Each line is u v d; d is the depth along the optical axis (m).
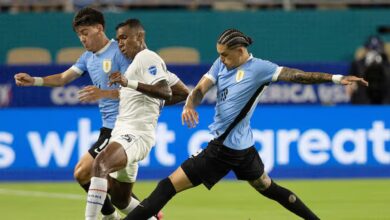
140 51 32.00
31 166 57.78
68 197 49.94
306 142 59.41
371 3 78.62
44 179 57.78
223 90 31.23
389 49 73.44
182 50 71.75
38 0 76.12
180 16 73.06
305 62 71.06
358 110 60.06
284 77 30.77
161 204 30.88
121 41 32.56
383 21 74.50
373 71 68.31
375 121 60.25
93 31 33.75
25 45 71.94
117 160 30.39
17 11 75.62
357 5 78.56
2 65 65.25
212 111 58.28
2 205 46.31
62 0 76.06
